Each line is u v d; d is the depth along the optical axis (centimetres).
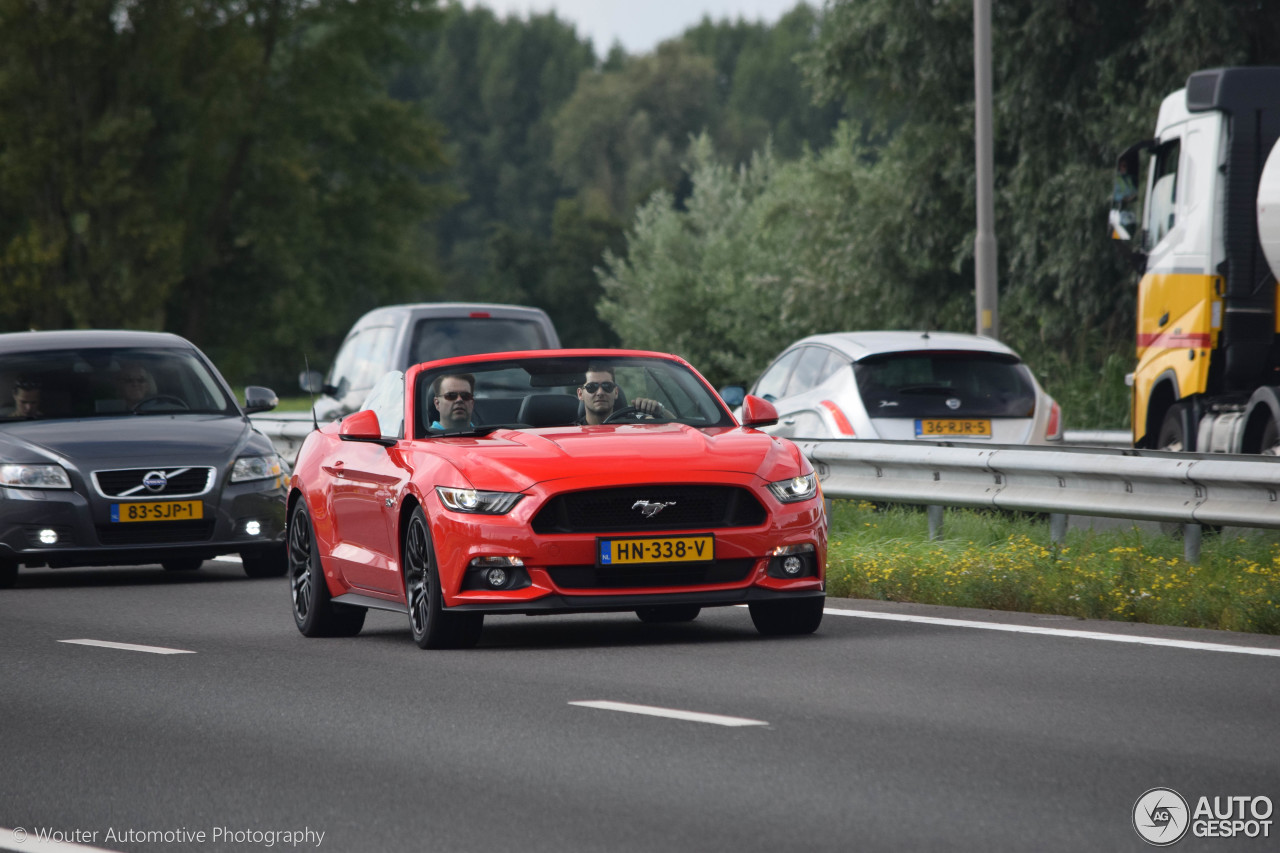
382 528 2998
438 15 18512
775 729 2089
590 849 1559
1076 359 9200
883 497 4288
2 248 16875
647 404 3075
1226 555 3616
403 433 3059
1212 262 4491
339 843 1616
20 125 16362
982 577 3378
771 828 1614
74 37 16025
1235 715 2142
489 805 1742
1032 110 9019
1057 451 3838
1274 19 8338
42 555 4022
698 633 3000
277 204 18388
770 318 13600
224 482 4138
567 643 2920
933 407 4634
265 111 17812
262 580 4228
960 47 9219
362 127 18775
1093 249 8888
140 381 4441
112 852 1616
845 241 10338
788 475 2830
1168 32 8394
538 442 2864
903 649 2742
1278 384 4497
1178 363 4634
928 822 1620
